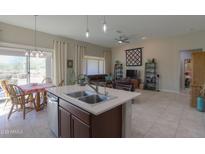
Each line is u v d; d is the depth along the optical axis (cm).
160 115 316
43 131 238
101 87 270
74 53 644
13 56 443
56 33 532
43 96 375
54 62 547
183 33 536
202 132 232
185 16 354
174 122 276
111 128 169
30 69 488
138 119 293
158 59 646
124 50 800
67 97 186
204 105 339
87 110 136
